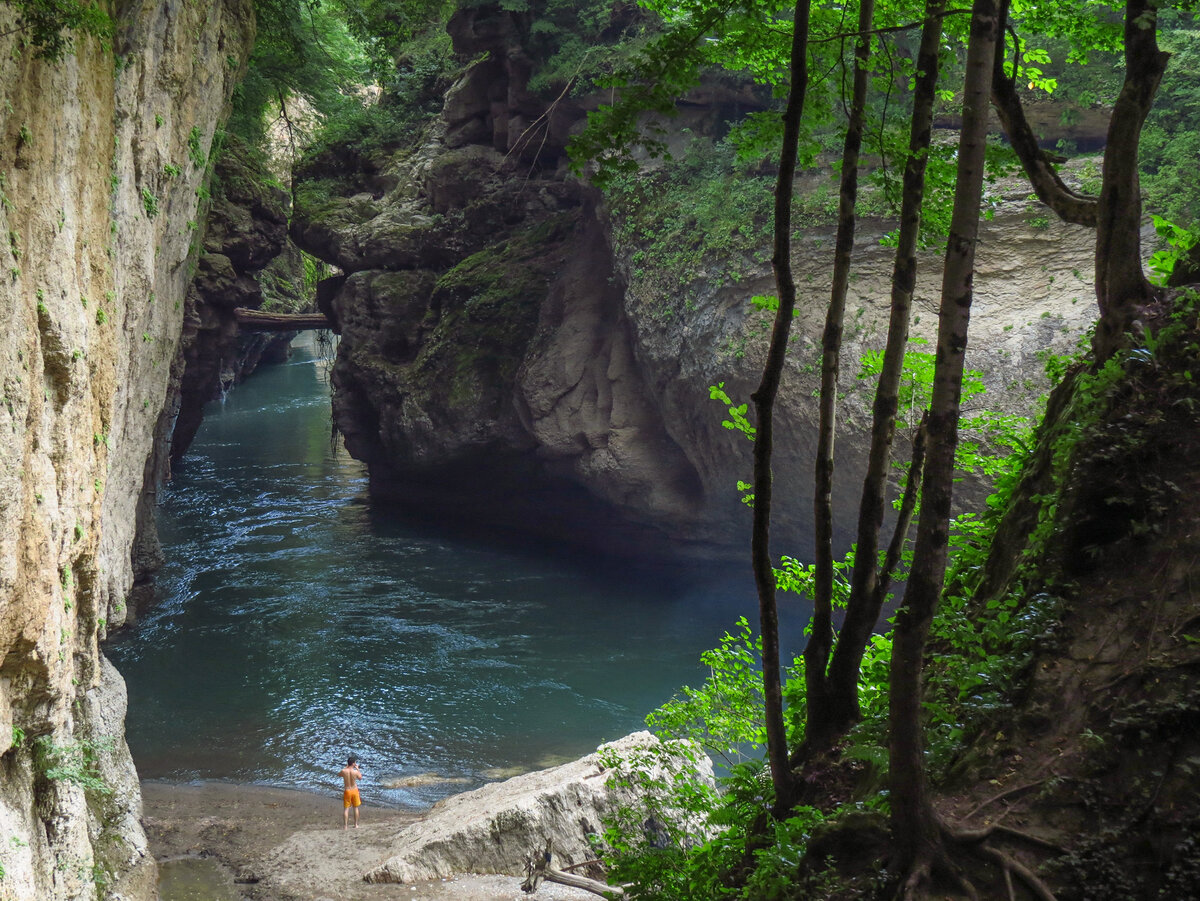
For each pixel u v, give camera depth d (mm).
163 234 17766
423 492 43719
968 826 5469
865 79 7258
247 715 25438
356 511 44875
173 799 20953
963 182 5484
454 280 40094
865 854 5848
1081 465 6609
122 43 14352
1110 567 6230
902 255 7039
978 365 25078
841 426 26594
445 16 26859
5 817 10594
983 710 6078
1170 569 5953
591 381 35375
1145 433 6445
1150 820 5070
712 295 29500
